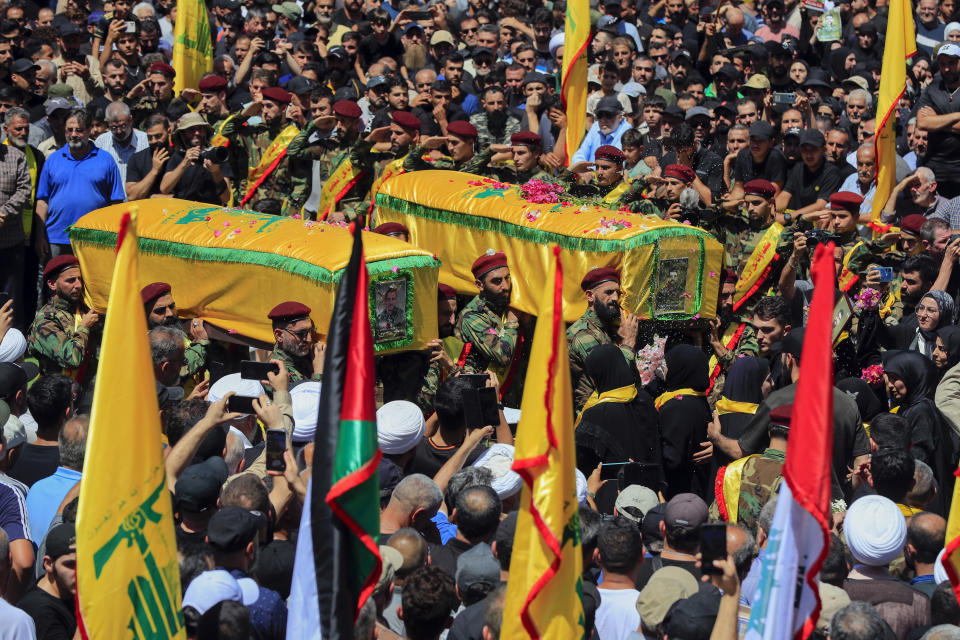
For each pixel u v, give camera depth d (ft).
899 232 45.21
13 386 30.96
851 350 39.14
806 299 45.19
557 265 18.13
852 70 70.18
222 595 19.06
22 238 47.70
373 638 19.17
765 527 23.44
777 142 61.52
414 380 37.63
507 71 61.16
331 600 17.35
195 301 39.14
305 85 49.39
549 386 18.10
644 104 53.72
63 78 60.13
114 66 56.54
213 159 49.29
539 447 18.11
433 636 19.72
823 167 52.95
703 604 19.40
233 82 64.34
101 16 68.69
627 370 34.01
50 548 21.29
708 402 37.32
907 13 48.26
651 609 20.80
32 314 48.83
